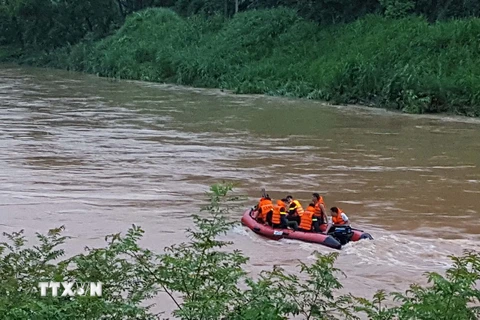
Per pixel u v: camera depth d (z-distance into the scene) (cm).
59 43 7306
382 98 3650
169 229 1492
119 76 5566
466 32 3922
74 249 1342
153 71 5288
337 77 3900
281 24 5169
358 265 1304
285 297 693
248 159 2259
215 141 2588
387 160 2264
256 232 1495
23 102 3784
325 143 2564
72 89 4609
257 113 3406
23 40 7719
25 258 741
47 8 7312
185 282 664
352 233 1457
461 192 1862
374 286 1185
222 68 4859
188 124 3009
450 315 602
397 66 3784
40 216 1580
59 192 1797
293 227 1502
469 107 3378
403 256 1359
